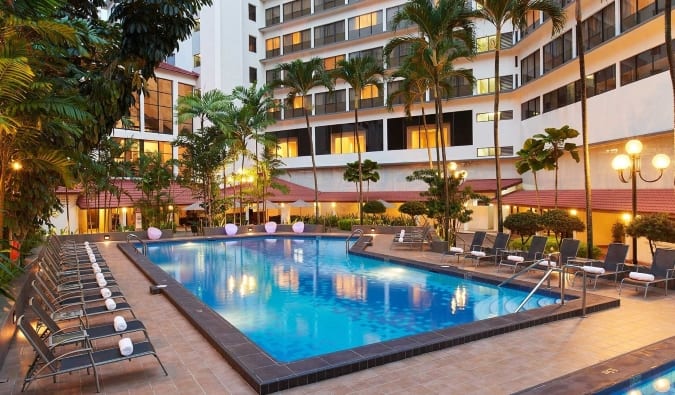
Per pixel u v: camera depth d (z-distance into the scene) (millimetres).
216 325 7582
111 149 23141
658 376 5598
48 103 6793
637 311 8711
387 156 33594
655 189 16375
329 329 8797
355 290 12172
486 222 29578
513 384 5410
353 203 35594
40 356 5094
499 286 11781
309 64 26531
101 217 29922
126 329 6203
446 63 19391
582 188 21703
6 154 8234
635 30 16828
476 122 30453
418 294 11609
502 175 30031
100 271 11086
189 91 35781
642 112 16891
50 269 10648
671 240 10805
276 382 5277
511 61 29359
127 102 8562
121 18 7707
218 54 35719
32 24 6285
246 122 27516
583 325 7820
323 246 22047
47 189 10391
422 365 6043
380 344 6535
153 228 23375
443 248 17422
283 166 38438
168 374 5820
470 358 6285
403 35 32844
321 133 37062
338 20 36625
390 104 24344
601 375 5328
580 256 14289
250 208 34781
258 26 39781
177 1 7539
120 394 5211
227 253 19891
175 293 10141
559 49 23828
